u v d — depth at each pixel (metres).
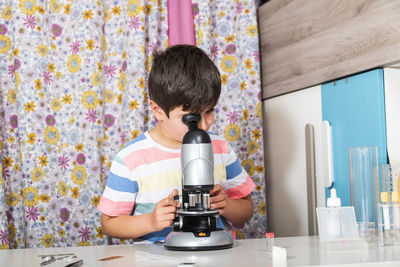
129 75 1.75
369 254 0.78
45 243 1.67
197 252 0.84
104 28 1.81
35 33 1.68
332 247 0.86
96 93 1.76
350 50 1.35
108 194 1.10
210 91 0.97
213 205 0.99
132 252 0.86
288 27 1.69
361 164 1.05
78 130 1.75
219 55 1.90
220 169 1.22
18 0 1.67
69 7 1.77
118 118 1.79
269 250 0.84
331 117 1.46
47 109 1.71
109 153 1.79
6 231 1.56
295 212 1.66
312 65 1.54
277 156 1.79
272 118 1.83
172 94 0.96
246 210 1.22
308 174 1.53
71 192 1.73
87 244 1.72
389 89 1.28
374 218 1.03
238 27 1.90
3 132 1.68
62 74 1.76
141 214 1.12
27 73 1.67
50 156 1.71
